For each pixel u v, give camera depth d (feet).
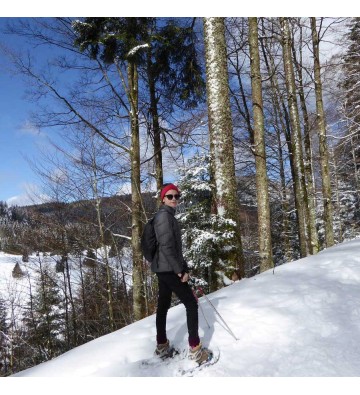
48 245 44.37
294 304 12.69
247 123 45.29
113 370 10.25
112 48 27.17
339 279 15.11
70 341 54.08
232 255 20.11
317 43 34.32
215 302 13.88
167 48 31.12
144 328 13.30
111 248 43.06
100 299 46.88
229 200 20.76
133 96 28.55
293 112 36.52
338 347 9.96
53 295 53.93
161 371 9.94
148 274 32.24
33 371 11.25
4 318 54.19
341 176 71.15
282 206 53.31
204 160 27.50
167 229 9.99
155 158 34.01
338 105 45.39
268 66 45.68
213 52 21.63
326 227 33.30
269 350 10.17
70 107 25.44
